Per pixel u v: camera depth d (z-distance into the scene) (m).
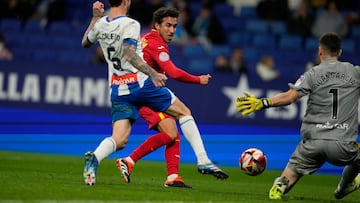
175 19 25.14
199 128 52.16
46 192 20.73
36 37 63.25
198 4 67.62
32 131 51.25
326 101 22.72
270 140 51.88
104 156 23.53
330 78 22.83
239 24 66.69
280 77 53.34
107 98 51.88
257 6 67.50
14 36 63.34
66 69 51.88
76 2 66.12
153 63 25.23
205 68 59.94
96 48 62.22
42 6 65.06
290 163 23.31
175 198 21.09
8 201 18.50
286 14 66.88
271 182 33.44
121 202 19.36
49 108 51.66
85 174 23.33
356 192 28.14
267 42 65.38
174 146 25.70
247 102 22.52
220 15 67.75
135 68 23.25
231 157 46.94
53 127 51.47
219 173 24.27
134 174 32.56
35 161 36.97
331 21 64.50
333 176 40.09
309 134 22.92
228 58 61.16
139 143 49.00
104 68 52.03
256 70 60.28
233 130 52.62
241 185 30.19
